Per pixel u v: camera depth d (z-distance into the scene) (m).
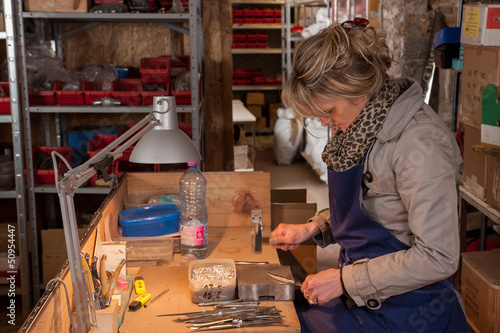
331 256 2.50
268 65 7.24
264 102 7.12
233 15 6.53
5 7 2.78
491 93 2.04
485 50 2.07
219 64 3.83
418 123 1.31
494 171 2.10
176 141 1.56
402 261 1.29
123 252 1.63
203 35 3.78
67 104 3.04
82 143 3.31
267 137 6.77
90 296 1.21
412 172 1.27
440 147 1.27
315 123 5.07
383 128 1.33
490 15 2.02
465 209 2.45
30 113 3.02
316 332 1.44
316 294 1.37
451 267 1.26
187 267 1.71
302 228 1.80
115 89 3.12
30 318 0.99
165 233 1.98
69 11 2.87
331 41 1.27
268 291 1.48
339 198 1.46
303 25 5.69
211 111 3.91
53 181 3.06
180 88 3.08
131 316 1.40
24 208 3.00
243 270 1.57
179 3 3.06
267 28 6.92
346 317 1.43
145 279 1.62
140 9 2.98
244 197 2.12
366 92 1.28
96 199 3.56
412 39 2.86
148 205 2.09
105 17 2.89
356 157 1.39
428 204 1.26
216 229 2.10
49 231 3.07
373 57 1.28
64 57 3.43
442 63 2.50
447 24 2.85
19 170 2.95
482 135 2.12
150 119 1.55
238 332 1.32
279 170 5.53
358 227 1.45
